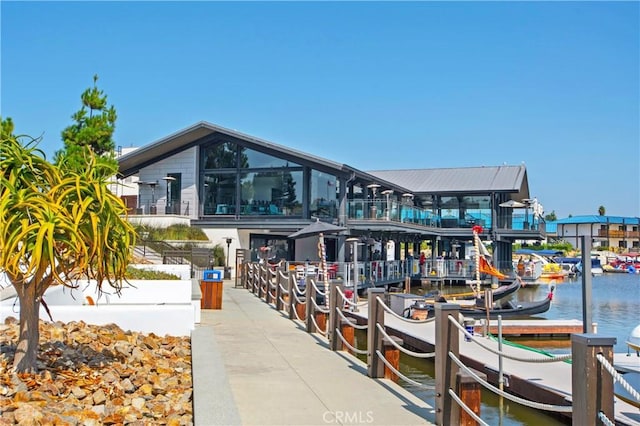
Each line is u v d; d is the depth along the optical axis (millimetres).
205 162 31594
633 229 90438
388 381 7281
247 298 17875
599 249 84188
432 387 5863
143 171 32344
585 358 3580
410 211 33781
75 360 6176
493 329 15648
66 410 4688
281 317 13289
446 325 5586
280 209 29922
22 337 5449
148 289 11281
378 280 30156
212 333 8367
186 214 31203
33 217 5086
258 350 9172
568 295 34938
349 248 31672
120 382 5633
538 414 8500
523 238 41969
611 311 25625
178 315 8516
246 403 6113
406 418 5746
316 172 29906
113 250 5559
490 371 9812
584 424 3557
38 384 5180
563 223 90375
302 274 22094
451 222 40406
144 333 8391
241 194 30688
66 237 5125
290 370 7773
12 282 5250
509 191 38375
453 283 38906
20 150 5344
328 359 8594
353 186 33062
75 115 21375
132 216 27328
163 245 24594
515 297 33156
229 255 29734
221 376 5863
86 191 5367
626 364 10031
